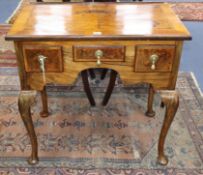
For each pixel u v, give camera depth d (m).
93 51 1.24
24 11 1.45
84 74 1.85
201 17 3.44
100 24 1.31
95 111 1.98
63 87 2.19
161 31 1.24
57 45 1.23
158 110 1.98
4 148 1.68
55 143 1.72
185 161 1.61
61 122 1.88
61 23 1.32
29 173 1.54
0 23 3.25
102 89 2.18
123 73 1.31
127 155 1.64
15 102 2.04
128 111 1.98
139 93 2.15
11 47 2.78
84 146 1.70
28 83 1.33
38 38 1.19
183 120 1.89
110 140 1.75
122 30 1.25
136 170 1.56
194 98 2.10
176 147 1.70
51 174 1.53
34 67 1.28
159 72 1.31
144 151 1.67
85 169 1.56
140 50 1.24
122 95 2.12
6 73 2.37
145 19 1.37
